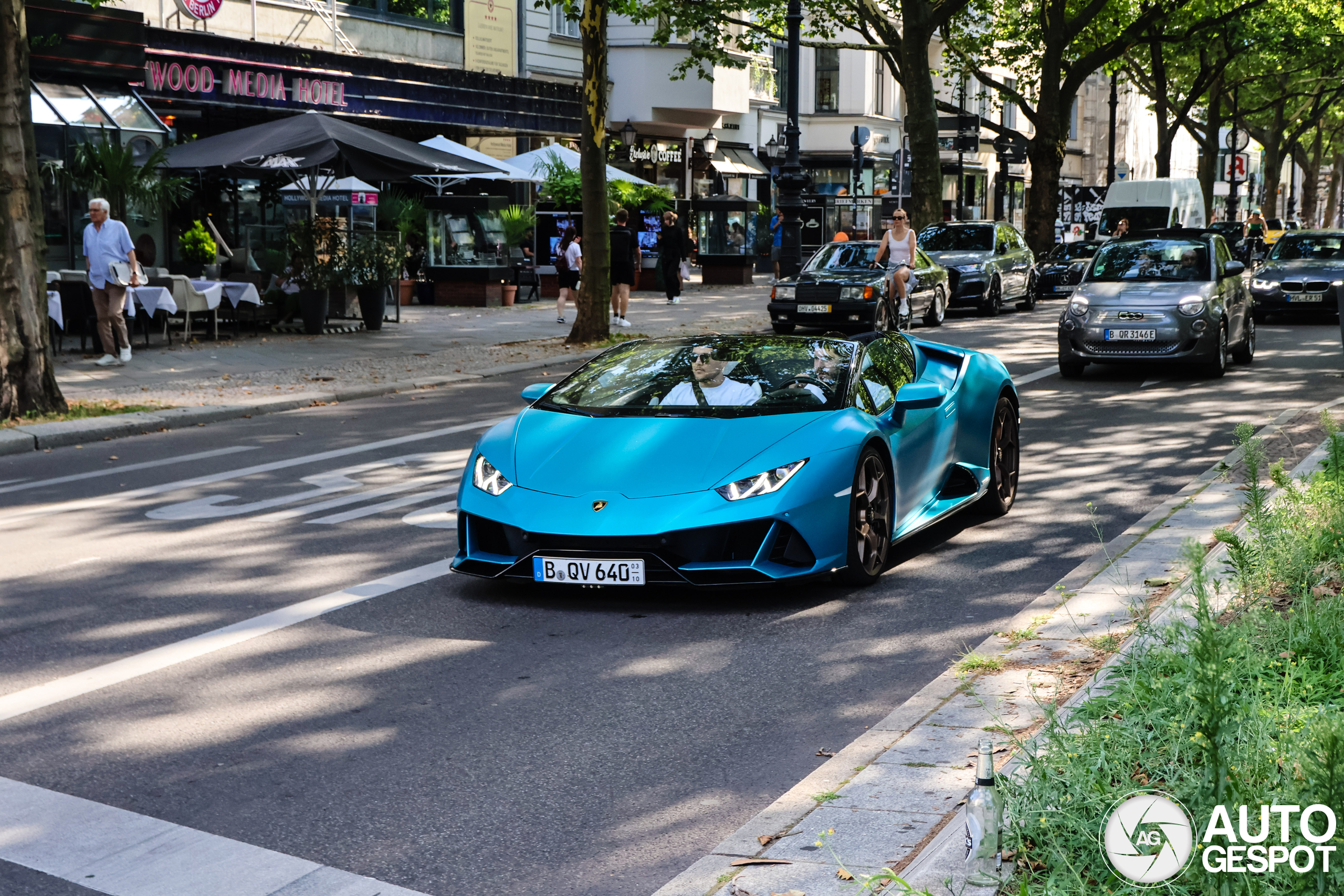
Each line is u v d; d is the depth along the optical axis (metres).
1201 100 59.09
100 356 16.83
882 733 4.50
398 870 3.67
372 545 7.57
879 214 47.25
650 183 35.97
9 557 7.43
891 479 6.74
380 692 5.14
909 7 28.53
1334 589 5.41
